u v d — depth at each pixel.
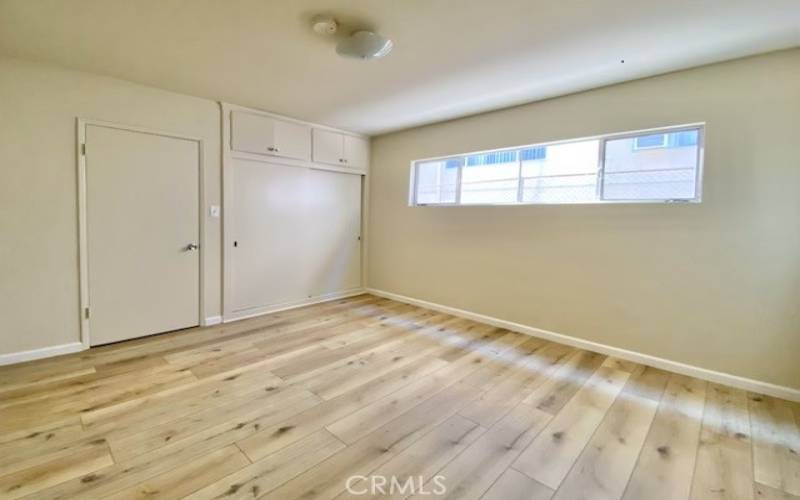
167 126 3.29
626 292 3.00
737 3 1.84
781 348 2.40
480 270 3.96
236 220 3.84
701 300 2.66
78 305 2.95
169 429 1.95
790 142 2.32
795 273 2.34
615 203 3.02
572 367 2.85
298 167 4.35
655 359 2.87
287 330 3.59
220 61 2.64
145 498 1.48
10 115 2.60
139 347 3.07
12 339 2.70
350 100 3.48
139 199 3.20
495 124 3.76
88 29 2.19
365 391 2.41
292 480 1.60
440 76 2.86
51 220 2.80
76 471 1.62
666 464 1.77
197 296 3.61
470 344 3.31
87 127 2.90
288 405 2.22
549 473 1.69
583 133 3.17
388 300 4.88
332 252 4.82
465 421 2.10
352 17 2.04
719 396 2.42
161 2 1.90
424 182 4.60
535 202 3.57
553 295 3.42
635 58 2.50
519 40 2.28
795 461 1.80
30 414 2.05
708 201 2.60
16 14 2.01
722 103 2.52
